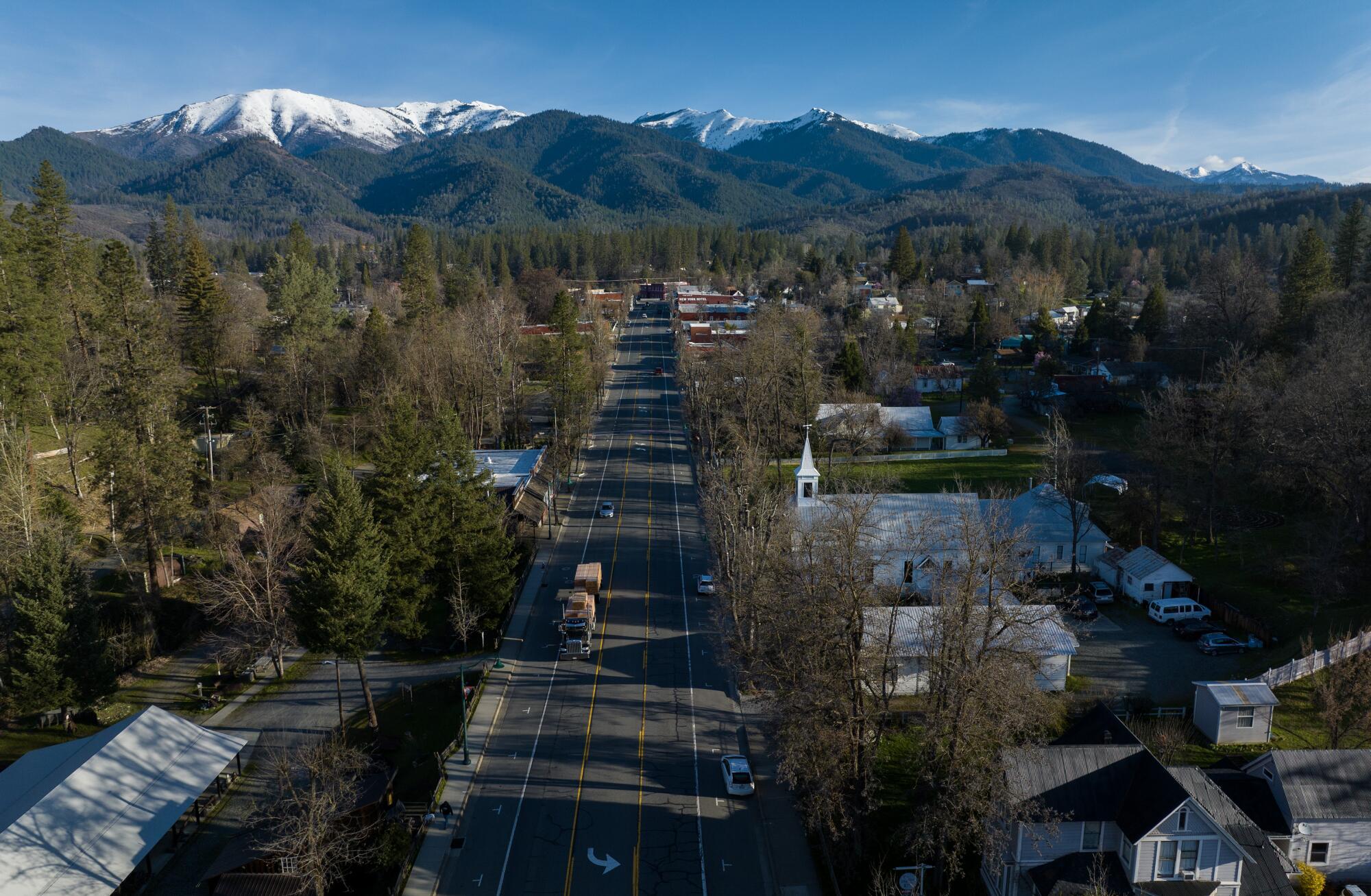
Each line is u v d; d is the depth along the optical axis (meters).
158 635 68.81
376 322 120.50
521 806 45.78
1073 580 73.00
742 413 114.62
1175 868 35.31
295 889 39.50
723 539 64.62
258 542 74.19
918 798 40.53
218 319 116.88
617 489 107.06
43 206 95.75
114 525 73.00
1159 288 166.38
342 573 52.62
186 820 46.81
